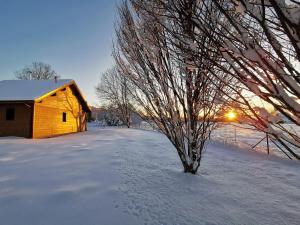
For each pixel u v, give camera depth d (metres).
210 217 3.40
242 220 3.33
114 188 4.56
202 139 5.36
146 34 3.34
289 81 1.21
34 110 13.92
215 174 5.86
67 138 13.92
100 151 8.80
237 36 1.40
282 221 3.32
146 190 4.46
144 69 4.57
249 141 14.36
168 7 1.64
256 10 1.12
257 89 1.34
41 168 6.12
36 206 3.73
